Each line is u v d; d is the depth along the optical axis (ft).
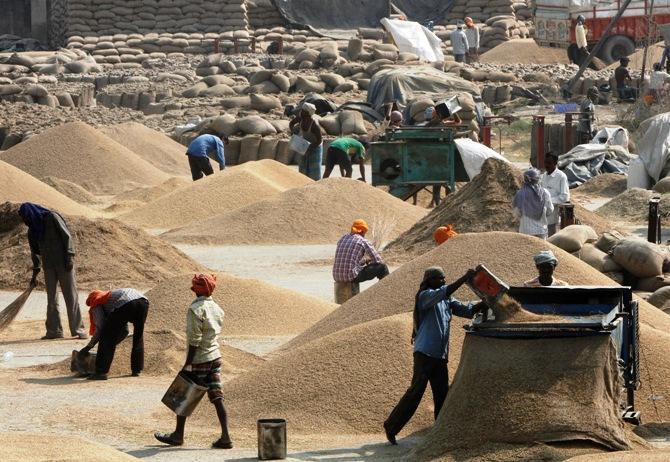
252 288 94.17
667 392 64.34
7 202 122.42
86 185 190.60
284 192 150.92
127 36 337.31
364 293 83.20
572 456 54.49
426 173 162.71
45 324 95.76
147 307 77.61
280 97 269.23
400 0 365.61
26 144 200.85
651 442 59.62
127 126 227.20
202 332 61.16
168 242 130.41
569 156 194.59
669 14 297.94
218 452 60.03
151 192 175.52
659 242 121.19
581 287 60.70
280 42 337.93
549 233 109.29
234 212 148.46
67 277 91.45
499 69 300.81
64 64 311.47
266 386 67.41
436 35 350.02
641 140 170.71
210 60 301.02
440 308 60.95
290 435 63.41
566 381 56.34
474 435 56.18
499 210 129.39
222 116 232.53
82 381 75.97
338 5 358.23
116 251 115.03
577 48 308.60
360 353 67.62
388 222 139.85
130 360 79.30
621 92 269.23
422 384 60.49
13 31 385.91
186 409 61.05
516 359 56.85
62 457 51.60
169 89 284.61
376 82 258.98
